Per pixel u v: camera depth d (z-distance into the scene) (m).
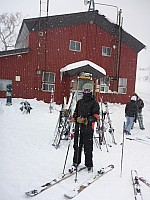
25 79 15.27
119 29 17.06
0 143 6.18
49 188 3.80
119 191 3.89
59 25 15.68
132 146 6.89
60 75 15.93
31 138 6.96
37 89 15.52
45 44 15.52
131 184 4.17
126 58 18.12
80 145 4.72
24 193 3.64
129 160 5.53
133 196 3.75
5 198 3.46
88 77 14.48
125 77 18.17
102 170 4.61
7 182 3.96
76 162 4.65
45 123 9.74
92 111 4.69
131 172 4.68
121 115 13.46
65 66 15.94
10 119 10.01
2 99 14.27
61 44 15.88
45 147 6.15
